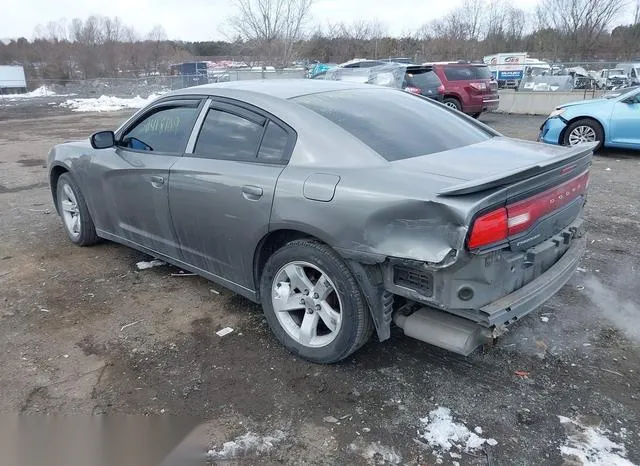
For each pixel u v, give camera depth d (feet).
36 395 9.87
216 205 11.56
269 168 10.69
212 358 11.02
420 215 8.48
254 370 10.59
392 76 49.29
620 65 90.99
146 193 13.48
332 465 8.23
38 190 26.09
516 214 8.72
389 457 8.36
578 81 75.72
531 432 8.84
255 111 11.46
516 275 9.12
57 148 17.22
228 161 11.54
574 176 10.52
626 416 9.20
